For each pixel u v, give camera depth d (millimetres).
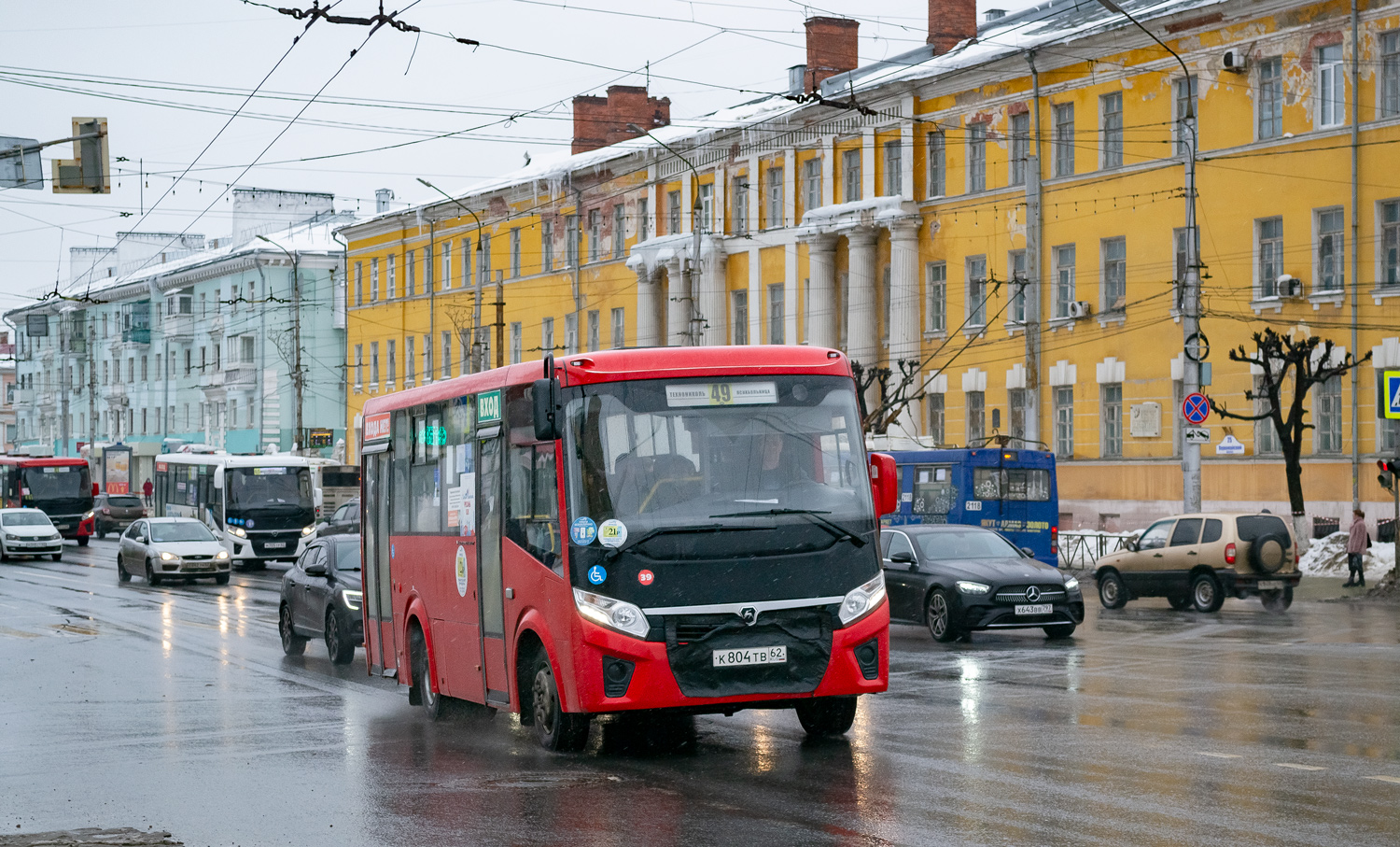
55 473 62531
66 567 47312
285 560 49344
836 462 12102
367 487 17469
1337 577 33094
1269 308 38594
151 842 8984
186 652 22578
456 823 9703
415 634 15742
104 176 24234
